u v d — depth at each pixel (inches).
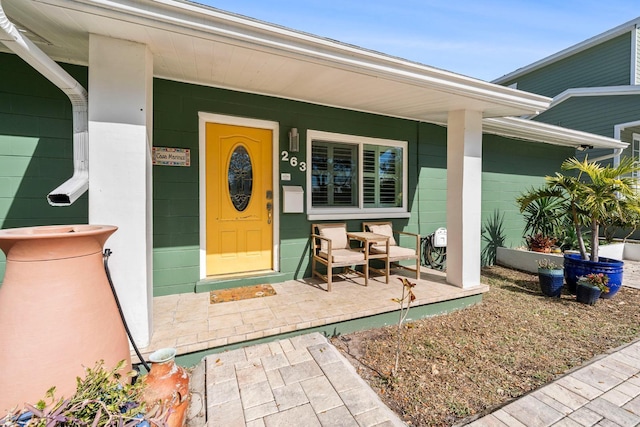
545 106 149.6
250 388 80.7
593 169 161.3
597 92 310.3
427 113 171.2
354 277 166.6
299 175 161.2
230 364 91.0
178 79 129.6
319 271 168.7
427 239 201.2
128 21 76.9
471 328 125.0
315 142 169.3
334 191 175.5
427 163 200.4
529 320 133.4
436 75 120.4
